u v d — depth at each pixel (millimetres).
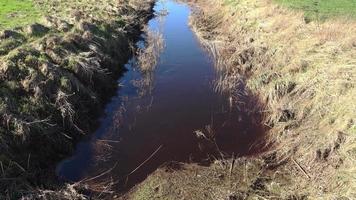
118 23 31016
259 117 22156
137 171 18094
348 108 18156
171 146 19812
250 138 20375
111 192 16719
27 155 16938
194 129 21188
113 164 18500
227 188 16812
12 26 25484
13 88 18703
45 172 17266
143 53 29078
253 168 17969
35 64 20344
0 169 15438
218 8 39031
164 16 39750
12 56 20016
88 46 24344
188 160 18781
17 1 32594
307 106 20266
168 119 22031
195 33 34844
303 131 18859
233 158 18750
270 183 17016
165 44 32500
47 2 32812
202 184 17125
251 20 31359
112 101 23609
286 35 26203
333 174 16156
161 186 17078
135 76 26750
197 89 25312
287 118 20734
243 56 27812
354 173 15508
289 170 17609
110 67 25500
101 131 20812
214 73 27484
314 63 22500
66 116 19375
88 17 28500
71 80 20750
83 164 18406
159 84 25922
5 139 16516
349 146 16641
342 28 24859
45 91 19391
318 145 17594
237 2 36469
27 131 17234
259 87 24469
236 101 23859
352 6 32406
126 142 20000
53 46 22281
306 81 21641
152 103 23594
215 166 18188
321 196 15562
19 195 15156
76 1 34062
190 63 29047
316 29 25562
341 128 17594
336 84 19719
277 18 28875
